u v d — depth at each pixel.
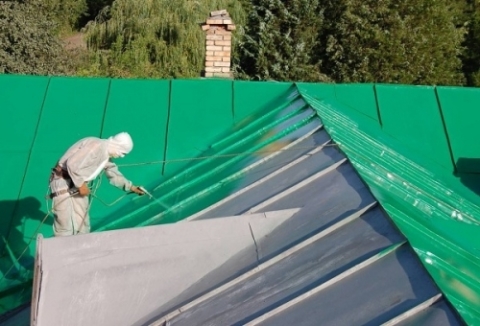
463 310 3.18
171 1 21.56
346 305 3.52
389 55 21.36
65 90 8.13
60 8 26.41
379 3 21.34
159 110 8.02
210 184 6.12
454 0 24.80
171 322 4.10
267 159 6.19
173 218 5.66
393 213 4.31
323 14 22.22
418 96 8.18
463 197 6.88
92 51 21.25
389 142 7.51
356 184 4.90
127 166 7.09
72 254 4.41
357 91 8.23
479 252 5.16
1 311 5.91
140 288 4.45
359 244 4.05
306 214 4.74
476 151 7.57
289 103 7.79
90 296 4.34
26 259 6.41
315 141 6.16
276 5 22.20
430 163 7.41
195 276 4.54
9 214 6.80
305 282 3.88
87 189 5.58
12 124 7.70
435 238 4.39
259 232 4.73
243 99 8.23
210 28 10.22
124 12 21.62
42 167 7.27
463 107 8.06
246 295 4.02
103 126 7.78
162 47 20.97
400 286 3.49
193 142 7.69
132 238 4.54
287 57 22.41
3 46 19.11
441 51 22.30
